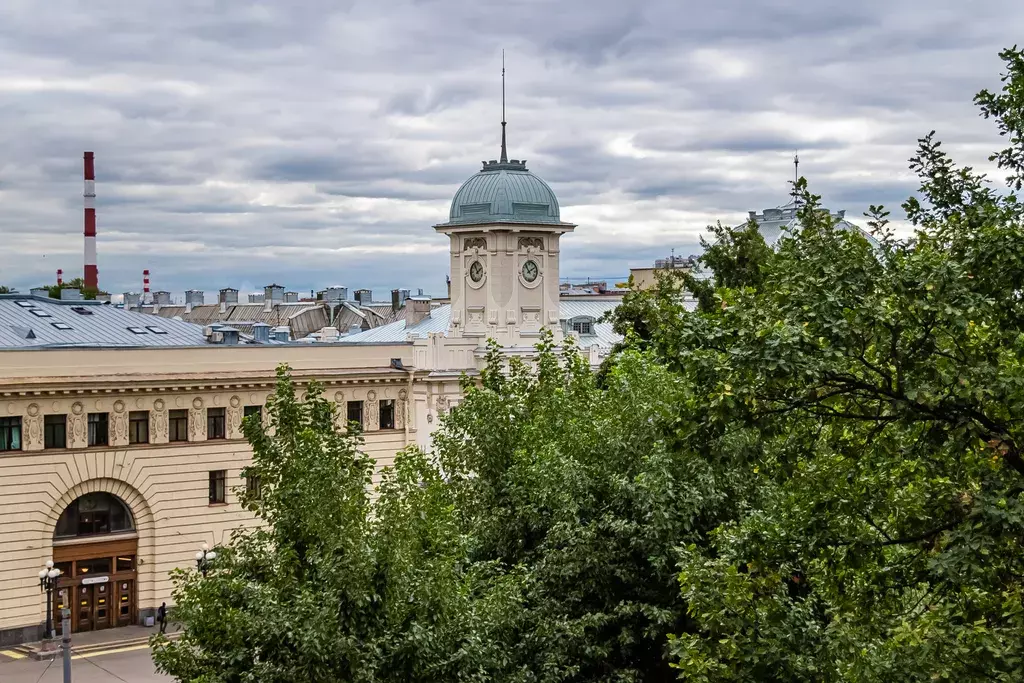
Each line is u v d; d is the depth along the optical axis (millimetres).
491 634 37969
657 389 45375
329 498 36375
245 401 90188
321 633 34000
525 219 108625
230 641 34656
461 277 109875
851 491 27938
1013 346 27219
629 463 43781
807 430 28734
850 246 27000
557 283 111062
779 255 28969
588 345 114312
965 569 25312
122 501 86188
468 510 46250
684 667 30344
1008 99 29391
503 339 106438
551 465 43625
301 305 188500
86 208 166750
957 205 29984
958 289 25875
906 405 26312
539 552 44219
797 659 30188
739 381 26203
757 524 30031
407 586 35969
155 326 97000
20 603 82250
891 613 28672
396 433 98000
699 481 40938
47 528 83188
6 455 81625
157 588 87000
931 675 26953
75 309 96188
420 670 35500
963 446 26328
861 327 25922
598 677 41688
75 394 83688
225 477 89375
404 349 99438
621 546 41969
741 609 29812
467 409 48281
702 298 73375
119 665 76812
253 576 37000
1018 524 25078
